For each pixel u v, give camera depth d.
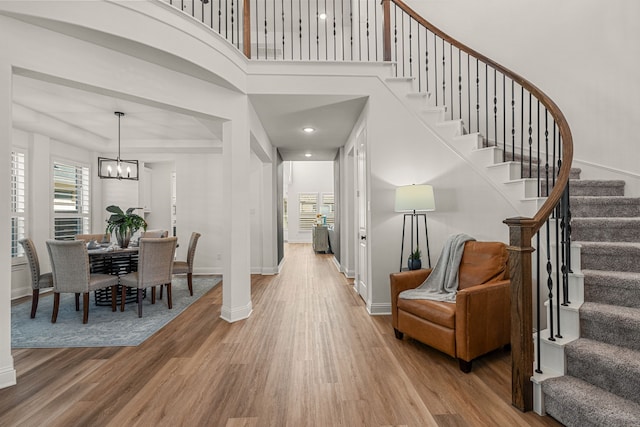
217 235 6.09
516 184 2.84
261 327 3.06
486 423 1.62
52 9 2.05
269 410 1.75
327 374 2.14
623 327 1.63
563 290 1.89
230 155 3.26
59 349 2.57
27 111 4.00
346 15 5.73
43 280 3.45
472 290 2.17
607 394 1.50
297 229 12.13
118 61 2.51
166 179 7.43
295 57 6.04
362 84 3.42
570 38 3.38
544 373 1.73
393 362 2.31
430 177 3.38
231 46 3.11
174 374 2.16
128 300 4.02
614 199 2.54
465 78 4.05
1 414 1.72
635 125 2.99
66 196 5.18
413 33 4.37
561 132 2.12
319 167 12.16
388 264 3.43
